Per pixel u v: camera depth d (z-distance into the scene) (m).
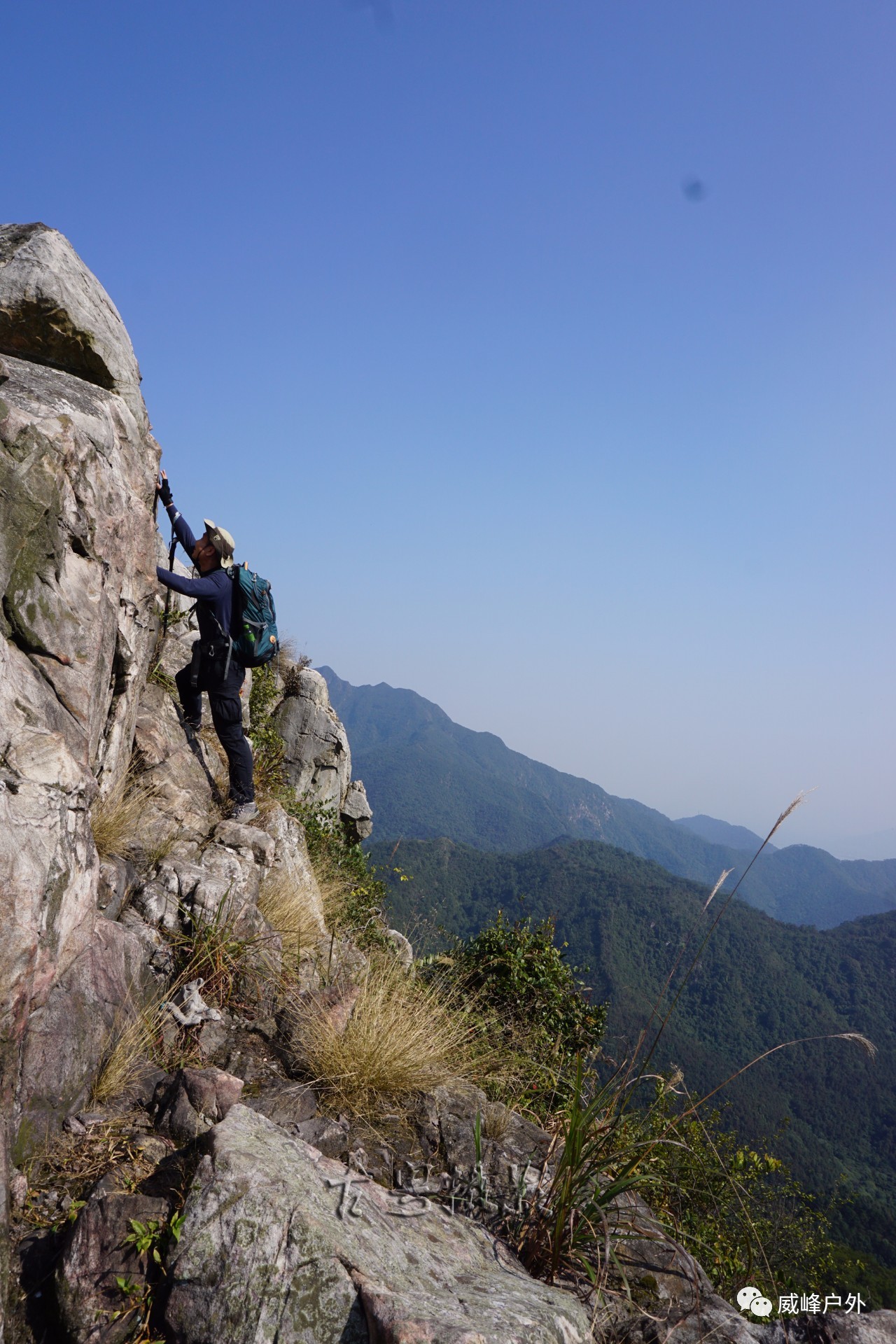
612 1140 3.30
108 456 4.59
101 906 4.27
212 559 6.41
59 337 5.13
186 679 6.97
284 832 7.24
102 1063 3.41
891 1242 70.38
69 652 3.91
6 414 3.60
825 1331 3.18
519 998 8.24
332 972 5.42
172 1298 2.24
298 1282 2.25
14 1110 2.79
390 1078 4.07
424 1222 3.04
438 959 6.56
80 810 3.25
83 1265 2.34
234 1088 3.44
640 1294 3.14
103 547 4.38
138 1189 2.69
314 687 14.56
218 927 4.76
